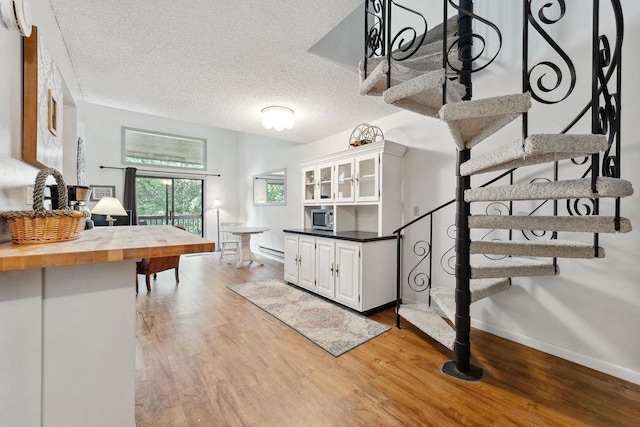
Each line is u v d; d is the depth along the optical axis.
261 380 1.76
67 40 1.96
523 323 2.22
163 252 0.95
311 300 3.28
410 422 1.42
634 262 1.73
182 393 1.63
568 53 1.97
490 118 1.38
